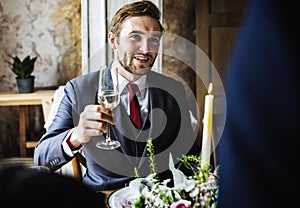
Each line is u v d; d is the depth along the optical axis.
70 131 1.82
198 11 4.09
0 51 4.02
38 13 4.02
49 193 0.44
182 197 1.35
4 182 0.44
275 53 0.56
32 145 3.92
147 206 1.35
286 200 0.56
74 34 4.11
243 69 0.58
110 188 1.86
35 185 0.45
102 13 3.24
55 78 4.13
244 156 0.58
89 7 3.23
